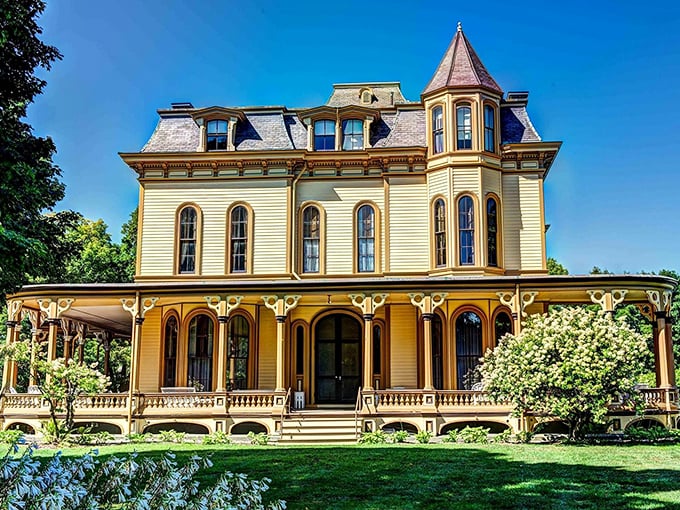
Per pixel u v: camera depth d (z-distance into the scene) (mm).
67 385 19859
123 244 48812
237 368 25000
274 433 21078
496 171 25344
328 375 25344
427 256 25375
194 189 26500
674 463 14016
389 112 27547
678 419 20859
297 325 25516
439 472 13266
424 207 25719
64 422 20125
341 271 25734
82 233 47469
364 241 25984
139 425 21609
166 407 21812
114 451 17031
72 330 31703
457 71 25781
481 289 21484
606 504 10445
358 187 26266
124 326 31875
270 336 25344
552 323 18391
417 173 25906
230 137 26594
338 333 25578
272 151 26031
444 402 21141
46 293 22375
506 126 26328
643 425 21219
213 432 21219
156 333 25484
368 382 21312
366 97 28969
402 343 24703
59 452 6883
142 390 25047
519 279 21234
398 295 22609
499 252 24812
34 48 15133
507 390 18297
